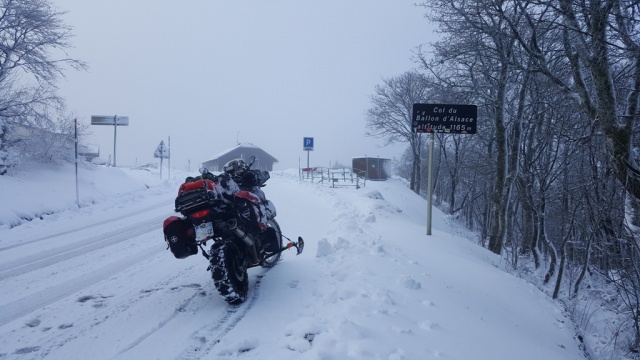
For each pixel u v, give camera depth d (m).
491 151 22.77
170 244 4.93
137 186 21.84
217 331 4.19
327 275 6.01
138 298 5.33
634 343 7.46
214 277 4.65
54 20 19.95
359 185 27.78
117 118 27.12
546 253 16.56
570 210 11.66
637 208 7.61
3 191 13.69
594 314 9.22
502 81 13.36
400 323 4.29
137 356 3.72
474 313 5.43
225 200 5.02
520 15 9.24
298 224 10.81
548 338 5.86
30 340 4.15
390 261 6.84
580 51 7.89
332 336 3.80
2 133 16.75
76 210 14.30
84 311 4.93
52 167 18.38
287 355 3.55
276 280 5.83
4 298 5.48
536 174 13.45
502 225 14.05
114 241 9.22
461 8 11.23
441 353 3.81
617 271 8.91
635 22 7.36
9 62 19.30
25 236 10.12
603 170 9.45
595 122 8.27
